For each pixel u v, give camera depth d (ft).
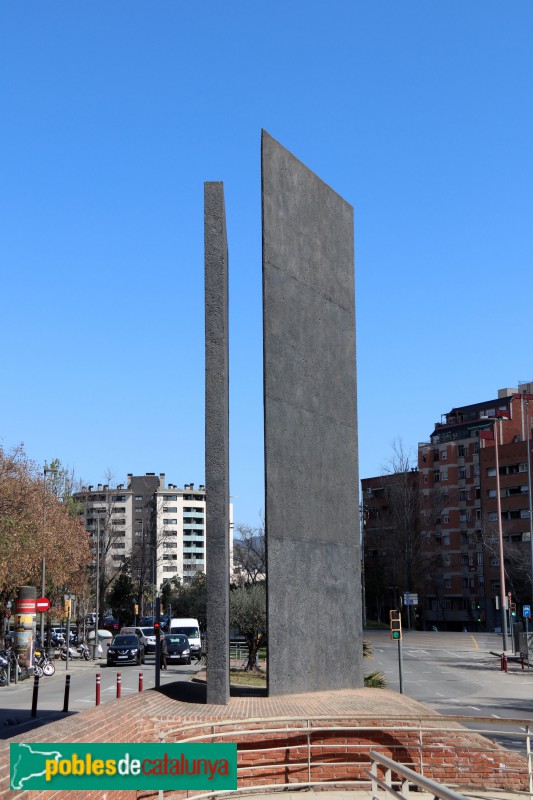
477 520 367.86
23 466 166.20
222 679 54.39
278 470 64.03
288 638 62.75
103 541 297.33
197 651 185.47
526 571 311.88
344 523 73.15
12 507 158.81
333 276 75.97
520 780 47.83
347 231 79.77
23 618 143.02
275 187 67.62
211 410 57.82
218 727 46.62
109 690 113.39
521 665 168.35
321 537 69.10
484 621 355.97
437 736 48.52
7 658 129.90
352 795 45.78
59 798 29.63
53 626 302.45
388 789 31.19
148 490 616.80
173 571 607.37
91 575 272.92
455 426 392.47
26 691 114.73
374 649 222.48
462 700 112.88
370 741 48.29
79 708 91.61
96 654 200.64
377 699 61.67
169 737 45.21
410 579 360.28
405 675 151.02
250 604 131.23
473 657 196.54
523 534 345.10
